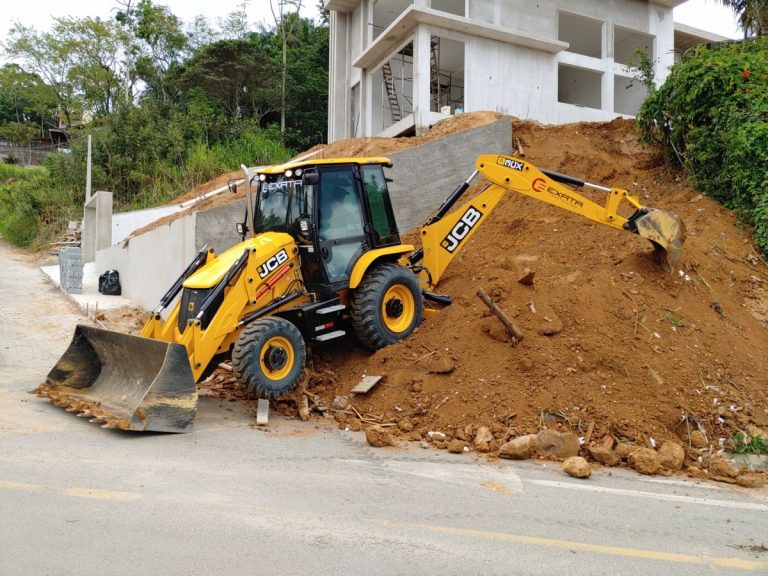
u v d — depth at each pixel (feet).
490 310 26.02
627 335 25.17
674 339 25.41
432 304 30.25
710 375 24.13
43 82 154.20
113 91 150.10
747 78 36.88
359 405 23.85
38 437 19.56
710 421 22.18
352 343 28.32
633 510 15.89
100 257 66.28
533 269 30.53
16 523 12.96
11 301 49.62
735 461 20.83
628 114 90.63
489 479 17.74
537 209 37.63
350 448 20.17
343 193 26.91
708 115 37.76
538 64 73.26
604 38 84.38
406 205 41.01
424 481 17.21
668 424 21.95
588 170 41.39
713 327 26.76
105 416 21.16
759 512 16.37
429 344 25.86
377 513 14.57
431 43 71.10
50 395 24.08
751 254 32.94
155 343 21.59
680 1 87.92
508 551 12.82
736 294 30.09
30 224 98.32
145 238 46.19
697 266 30.32
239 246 25.94
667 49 89.97
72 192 100.63
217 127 104.73
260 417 22.43
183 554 11.91
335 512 14.48
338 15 85.71
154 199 88.63
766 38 46.37
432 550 12.63
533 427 21.50
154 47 148.77
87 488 15.21
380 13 83.61
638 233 27.96
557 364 23.67
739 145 35.01
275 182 27.43
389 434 20.75
